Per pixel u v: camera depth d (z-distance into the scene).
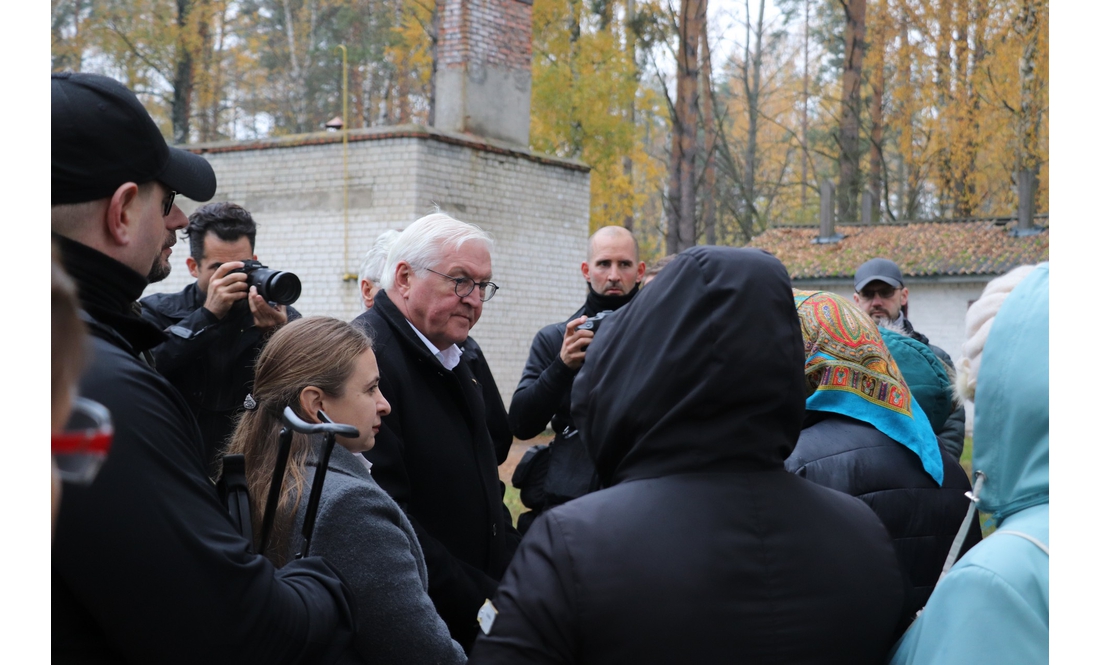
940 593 1.29
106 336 1.40
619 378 1.50
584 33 23.83
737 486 1.42
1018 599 1.22
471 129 13.02
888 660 1.46
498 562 2.60
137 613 1.27
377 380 2.04
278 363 1.97
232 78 32.19
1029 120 21.97
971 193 28.42
